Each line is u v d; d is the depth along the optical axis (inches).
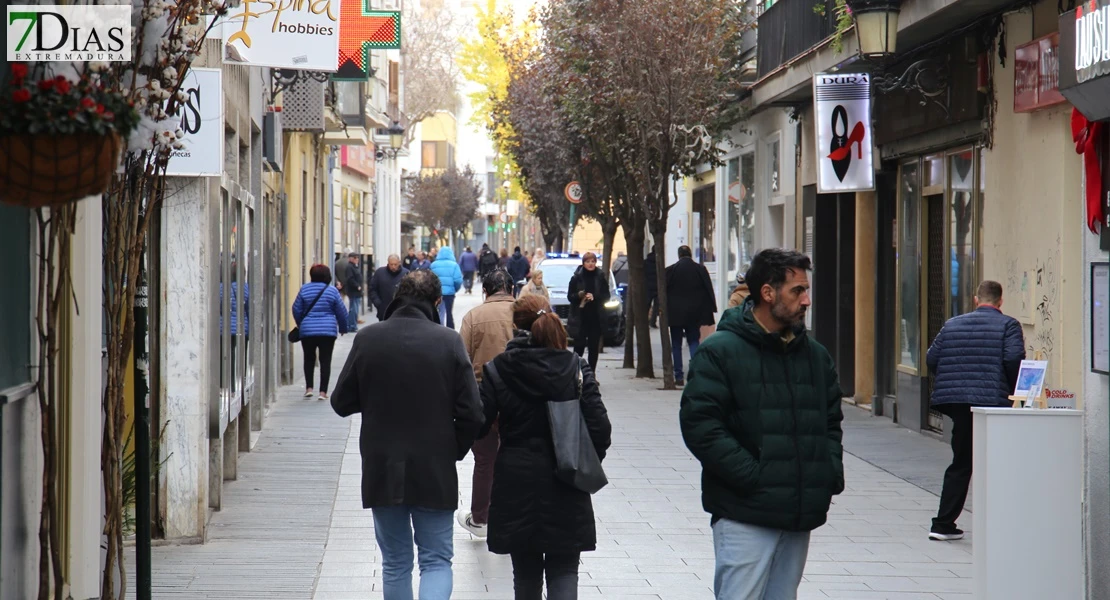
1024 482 299.9
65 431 258.8
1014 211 542.9
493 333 437.1
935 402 415.5
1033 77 506.9
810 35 765.3
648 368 974.4
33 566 240.5
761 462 230.5
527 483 283.0
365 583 355.6
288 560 381.7
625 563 383.2
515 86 1475.1
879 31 565.3
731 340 235.6
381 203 2207.2
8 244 223.3
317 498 481.1
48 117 177.3
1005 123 551.5
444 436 289.4
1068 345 492.4
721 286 1219.2
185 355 399.5
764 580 234.4
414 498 286.4
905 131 669.3
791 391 233.9
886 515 460.4
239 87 543.8
